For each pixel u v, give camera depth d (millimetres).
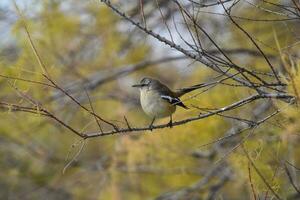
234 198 14102
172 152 12914
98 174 14211
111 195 13445
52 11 12664
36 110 8266
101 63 14258
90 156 14906
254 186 8500
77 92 13477
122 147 13328
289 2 9836
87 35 13602
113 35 13852
